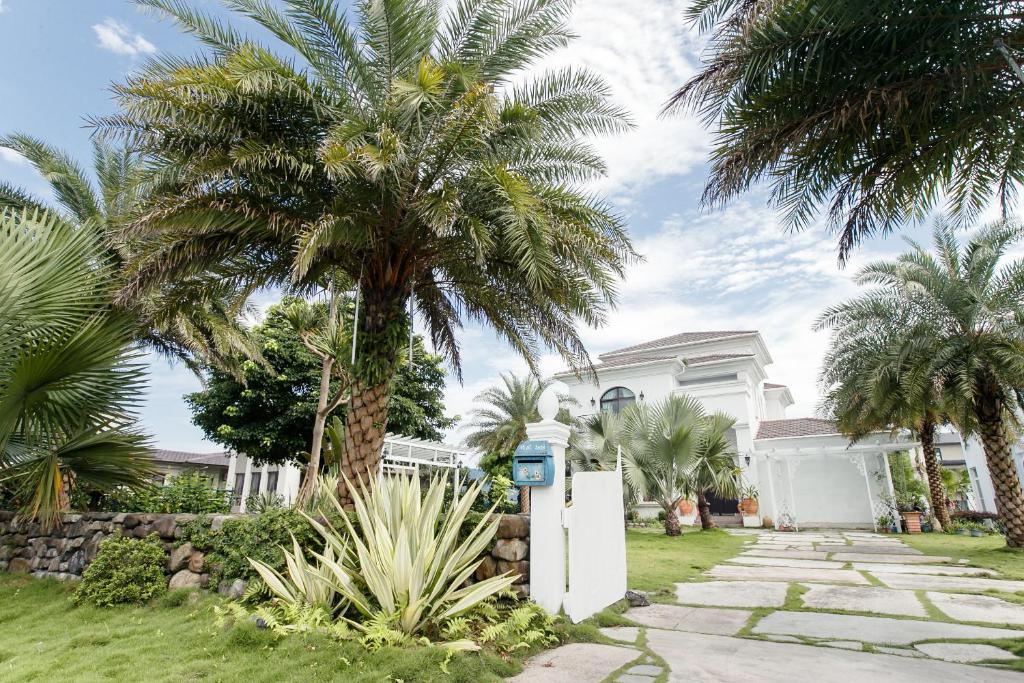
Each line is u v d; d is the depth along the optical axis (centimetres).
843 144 487
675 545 1303
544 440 525
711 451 1691
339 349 688
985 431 1185
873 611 575
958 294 1107
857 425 1543
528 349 896
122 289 598
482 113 547
